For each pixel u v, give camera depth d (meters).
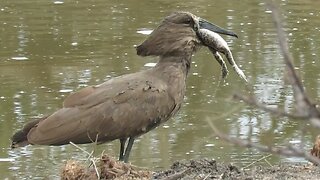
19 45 18.94
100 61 17.41
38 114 13.96
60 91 15.30
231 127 13.24
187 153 12.03
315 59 17.47
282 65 16.80
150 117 9.99
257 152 11.91
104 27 20.73
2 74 16.45
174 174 9.81
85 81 15.92
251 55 17.75
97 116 9.84
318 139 10.64
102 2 23.98
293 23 21.22
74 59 17.64
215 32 10.74
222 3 23.78
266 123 13.45
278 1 24.06
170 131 13.12
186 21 10.45
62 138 9.77
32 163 11.84
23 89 15.43
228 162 11.33
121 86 10.05
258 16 21.89
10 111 14.16
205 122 13.50
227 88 15.41
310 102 4.45
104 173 9.94
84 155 12.09
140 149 12.30
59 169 11.43
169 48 10.30
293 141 12.41
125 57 17.75
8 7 23.33
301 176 9.81
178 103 10.28
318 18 21.77
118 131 9.90
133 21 21.42
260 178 9.77
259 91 15.05
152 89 10.02
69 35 19.94
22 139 10.01
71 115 9.87
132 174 9.97
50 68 16.92
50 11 22.77
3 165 11.73
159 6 23.45
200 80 15.95
